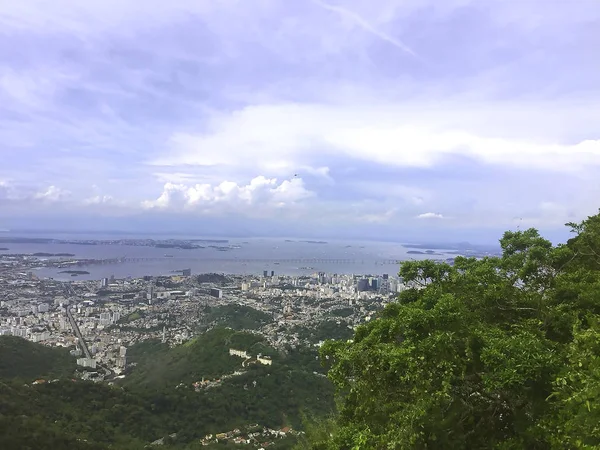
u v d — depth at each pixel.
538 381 4.89
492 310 7.52
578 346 5.24
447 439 5.19
